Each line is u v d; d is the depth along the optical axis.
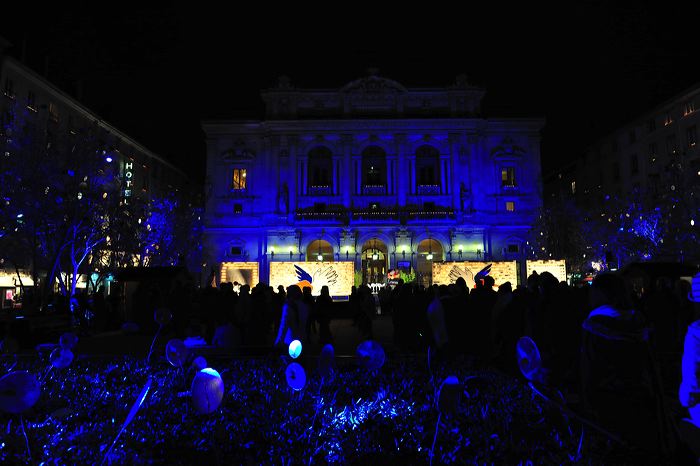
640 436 4.65
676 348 13.11
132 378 11.27
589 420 5.17
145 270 24.22
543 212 56.12
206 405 4.83
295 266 40.47
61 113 46.75
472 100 59.91
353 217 56.88
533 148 59.00
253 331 16.20
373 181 59.34
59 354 9.01
